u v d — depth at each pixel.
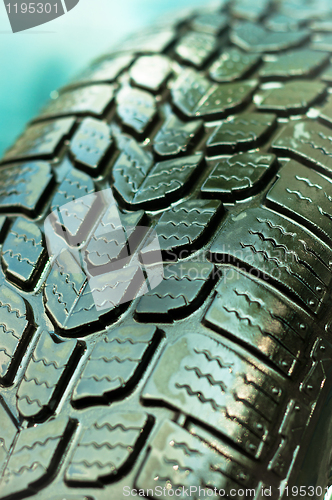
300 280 0.39
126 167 0.42
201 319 0.38
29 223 0.42
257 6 0.55
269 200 0.40
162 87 0.46
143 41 0.50
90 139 0.44
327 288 0.39
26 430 0.37
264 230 0.39
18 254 0.41
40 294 0.40
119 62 0.48
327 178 0.41
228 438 0.36
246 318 0.38
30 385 0.38
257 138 0.42
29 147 0.45
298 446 0.37
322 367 0.38
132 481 0.36
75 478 0.36
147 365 0.38
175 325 0.38
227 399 0.37
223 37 0.50
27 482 0.36
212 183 0.41
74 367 0.38
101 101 0.46
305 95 0.44
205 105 0.44
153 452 0.36
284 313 0.38
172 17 0.54
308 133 0.42
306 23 0.51
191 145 0.43
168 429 0.36
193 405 0.37
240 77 0.46
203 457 0.36
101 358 0.38
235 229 0.39
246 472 0.36
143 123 0.44
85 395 0.37
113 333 0.38
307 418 0.37
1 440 0.37
